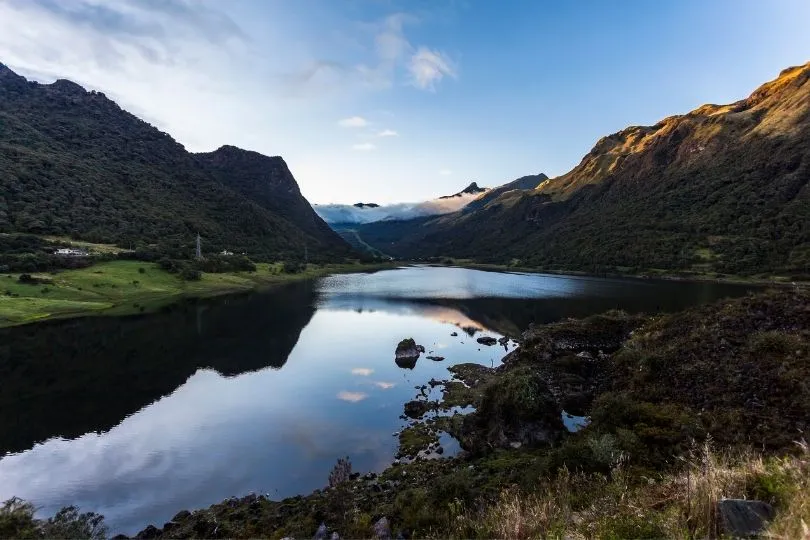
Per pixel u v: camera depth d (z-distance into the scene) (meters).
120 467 30.45
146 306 100.50
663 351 34.41
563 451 19.55
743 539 6.53
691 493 8.15
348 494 24.92
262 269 185.12
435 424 37.19
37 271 106.69
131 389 47.22
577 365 42.16
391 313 99.56
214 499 26.42
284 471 29.69
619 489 10.87
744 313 34.09
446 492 19.86
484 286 156.25
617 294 121.88
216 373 53.31
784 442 18.80
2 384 48.12
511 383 31.62
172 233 189.50
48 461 31.41
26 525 14.75
